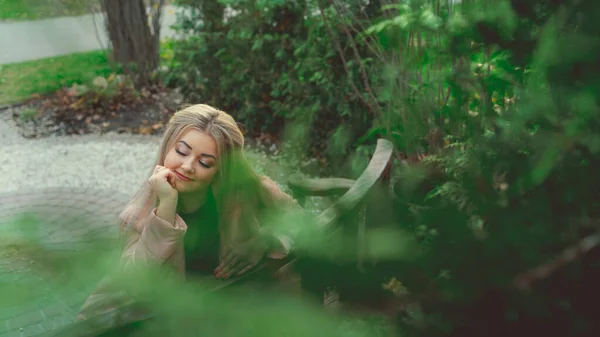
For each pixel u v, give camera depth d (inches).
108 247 21.3
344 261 26.5
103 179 207.3
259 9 212.7
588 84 20.4
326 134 195.6
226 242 57.0
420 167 36.3
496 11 23.9
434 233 23.4
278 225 46.2
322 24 175.8
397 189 37.1
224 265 55.3
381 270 24.2
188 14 263.3
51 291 19.2
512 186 24.1
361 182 72.9
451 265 22.6
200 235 57.8
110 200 184.1
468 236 22.7
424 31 31.7
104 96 277.0
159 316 23.5
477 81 28.7
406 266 23.5
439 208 24.2
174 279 29.0
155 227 56.0
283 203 58.9
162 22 269.4
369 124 183.5
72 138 254.7
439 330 22.7
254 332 22.0
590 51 20.0
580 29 20.4
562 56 20.4
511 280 22.0
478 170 25.5
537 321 22.1
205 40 245.8
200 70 253.4
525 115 23.4
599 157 22.0
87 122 268.8
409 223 25.3
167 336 23.2
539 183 22.7
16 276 18.8
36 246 19.8
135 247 57.8
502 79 27.4
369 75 153.6
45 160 225.8
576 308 21.8
